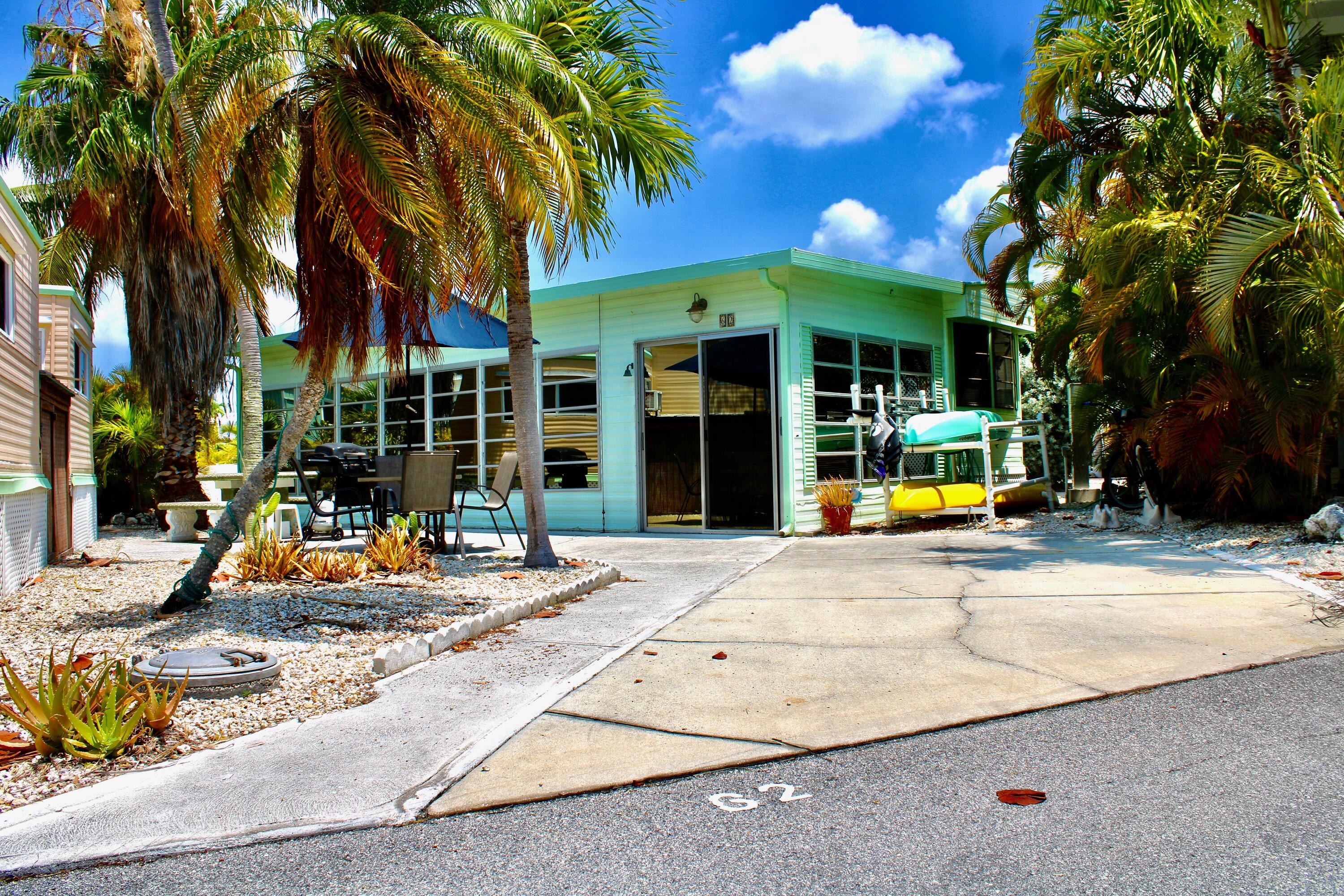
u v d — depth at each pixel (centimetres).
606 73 693
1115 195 927
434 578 688
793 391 1096
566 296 1227
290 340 700
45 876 236
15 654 463
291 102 534
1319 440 805
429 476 827
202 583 557
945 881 219
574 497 1270
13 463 740
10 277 743
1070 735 318
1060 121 948
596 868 233
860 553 869
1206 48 893
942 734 325
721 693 383
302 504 1434
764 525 1126
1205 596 548
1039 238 1097
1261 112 878
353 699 391
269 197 537
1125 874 218
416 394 1457
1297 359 798
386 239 545
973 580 653
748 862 233
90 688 348
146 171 1227
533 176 527
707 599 628
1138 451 980
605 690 394
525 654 470
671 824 259
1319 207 707
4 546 659
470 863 238
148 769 313
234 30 547
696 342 1179
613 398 1234
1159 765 287
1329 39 923
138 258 1312
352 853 246
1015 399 1545
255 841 255
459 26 542
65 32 1255
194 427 1496
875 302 1243
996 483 1447
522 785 289
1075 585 610
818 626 513
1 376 700
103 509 1873
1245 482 876
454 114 508
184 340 1401
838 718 345
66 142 1366
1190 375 898
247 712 373
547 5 671
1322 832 236
